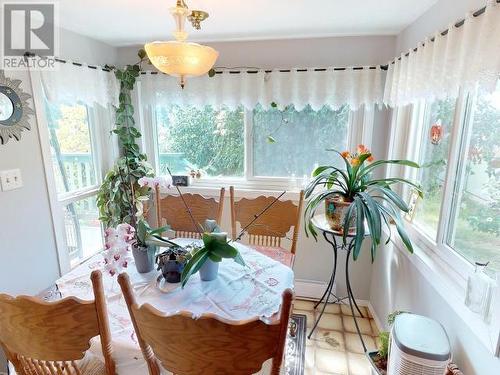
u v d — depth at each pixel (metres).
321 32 2.08
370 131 2.27
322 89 2.20
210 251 1.30
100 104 2.30
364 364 1.85
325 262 2.50
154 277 1.43
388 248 2.04
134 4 1.58
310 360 1.88
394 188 2.09
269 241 2.12
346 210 1.78
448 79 1.25
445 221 1.46
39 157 1.86
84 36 2.18
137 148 2.55
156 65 1.24
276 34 2.13
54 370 1.06
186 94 2.42
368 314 2.36
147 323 0.84
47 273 1.97
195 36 2.18
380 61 2.17
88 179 2.46
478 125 1.25
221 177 2.67
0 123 1.62
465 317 1.12
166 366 0.89
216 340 0.80
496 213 1.12
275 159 2.53
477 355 1.05
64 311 0.87
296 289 2.55
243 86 2.30
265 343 0.81
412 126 1.92
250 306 1.22
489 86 0.98
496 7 0.96
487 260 1.17
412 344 1.12
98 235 2.58
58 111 2.12
